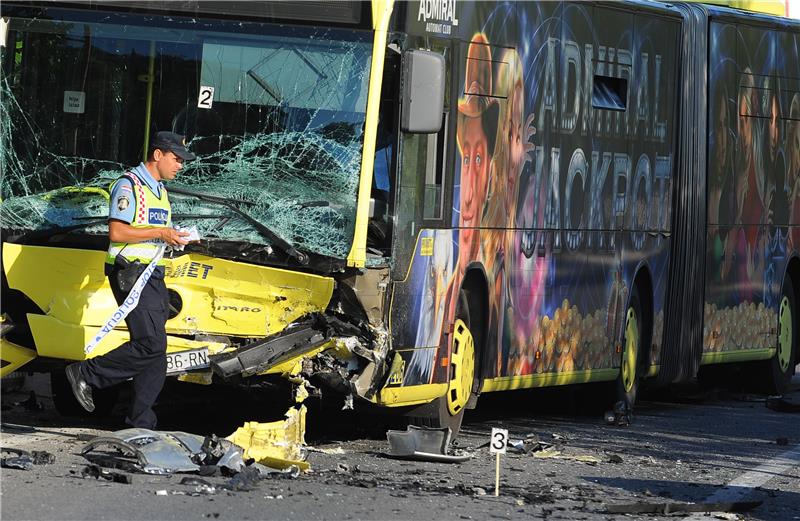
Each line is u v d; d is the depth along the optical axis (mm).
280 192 30938
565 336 40438
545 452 34375
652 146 45250
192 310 30703
